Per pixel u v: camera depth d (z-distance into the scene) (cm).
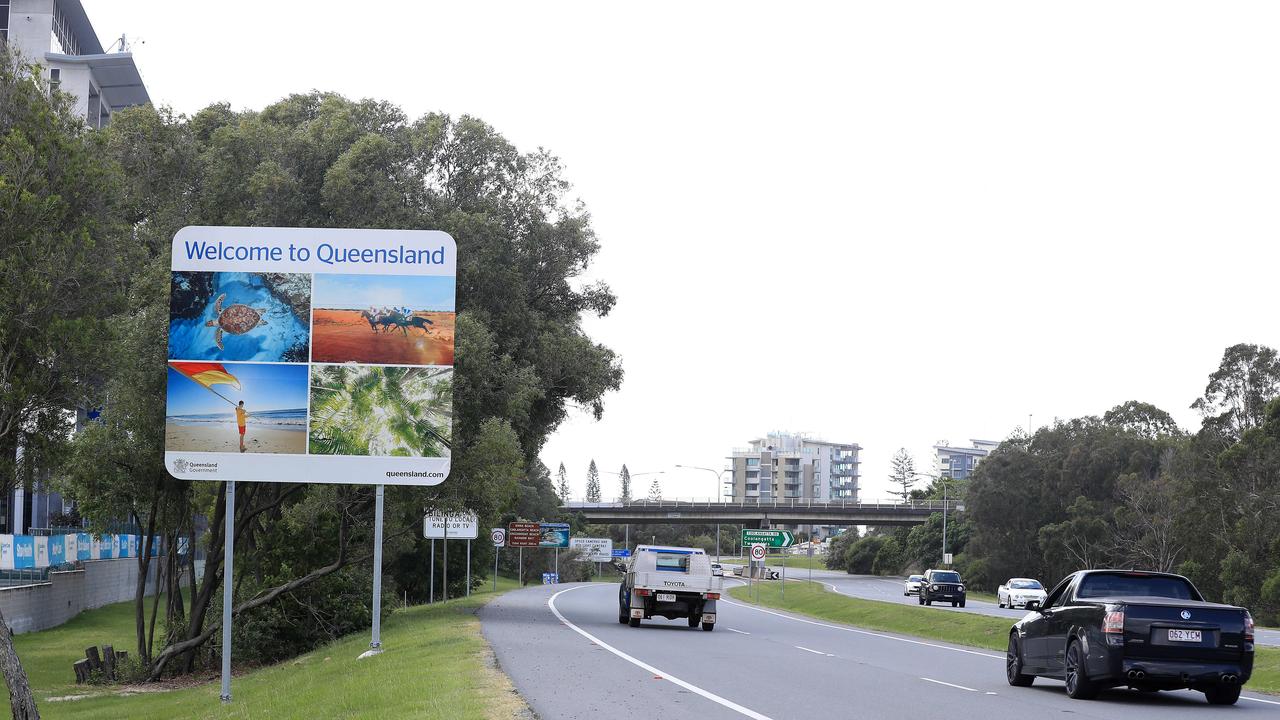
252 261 2158
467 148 3878
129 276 2638
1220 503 7069
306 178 3519
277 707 1752
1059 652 1656
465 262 3569
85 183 2417
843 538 17138
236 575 3797
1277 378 7581
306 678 2144
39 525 6612
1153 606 1522
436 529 5447
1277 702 1622
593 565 13150
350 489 3372
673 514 12688
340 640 3328
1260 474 7025
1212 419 7694
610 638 2666
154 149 3403
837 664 2097
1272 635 3647
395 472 2158
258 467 2130
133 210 3300
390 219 3441
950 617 4228
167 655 3350
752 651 2370
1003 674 2028
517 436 3628
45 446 2478
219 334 2145
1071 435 10388
